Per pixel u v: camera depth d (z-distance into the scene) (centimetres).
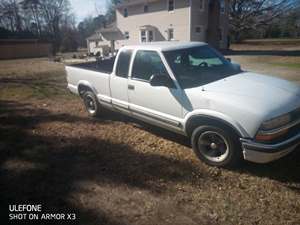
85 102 679
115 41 3616
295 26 5294
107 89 575
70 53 4622
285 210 302
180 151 461
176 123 434
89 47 4128
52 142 526
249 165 397
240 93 372
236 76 449
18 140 543
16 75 1600
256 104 344
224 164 387
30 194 358
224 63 506
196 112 393
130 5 3244
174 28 2856
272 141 336
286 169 384
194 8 2695
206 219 296
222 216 299
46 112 740
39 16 7144
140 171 403
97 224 298
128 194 348
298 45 3431
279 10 4216
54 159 455
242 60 1814
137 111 507
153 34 3091
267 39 5456
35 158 461
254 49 3041
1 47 3778
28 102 868
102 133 561
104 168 418
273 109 338
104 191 357
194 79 437
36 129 604
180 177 380
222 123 369
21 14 7050
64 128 602
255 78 438
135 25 3284
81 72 655
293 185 347
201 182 365
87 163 437
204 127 392
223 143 383
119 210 319
